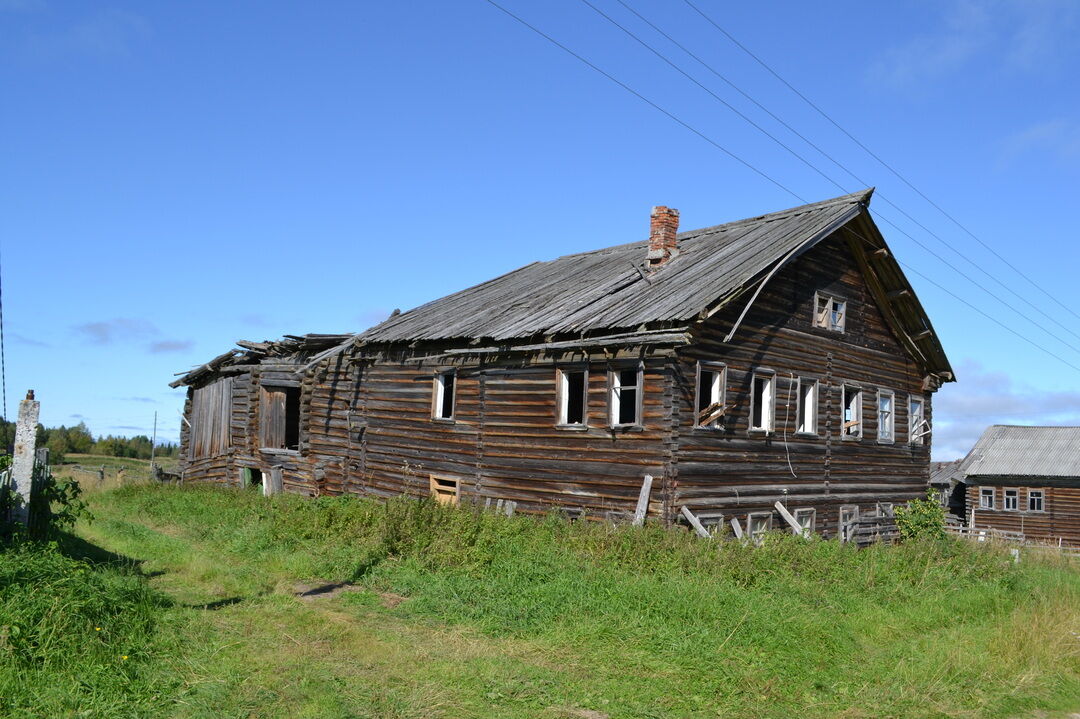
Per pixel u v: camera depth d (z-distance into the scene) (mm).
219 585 11852
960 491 52219
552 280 24453
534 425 18891
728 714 7754
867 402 23047
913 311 23922
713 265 19453
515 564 13016
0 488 11203
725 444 17781
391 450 22781
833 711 8047
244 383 28391
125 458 66500
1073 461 46281
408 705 7332
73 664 7477
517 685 8047
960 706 8352
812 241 19547
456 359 21078
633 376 17688
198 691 7406
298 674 8031
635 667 8859
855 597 12680
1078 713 8531
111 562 12664
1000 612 12648
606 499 17250
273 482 26453
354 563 13352
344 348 24438
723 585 11945
